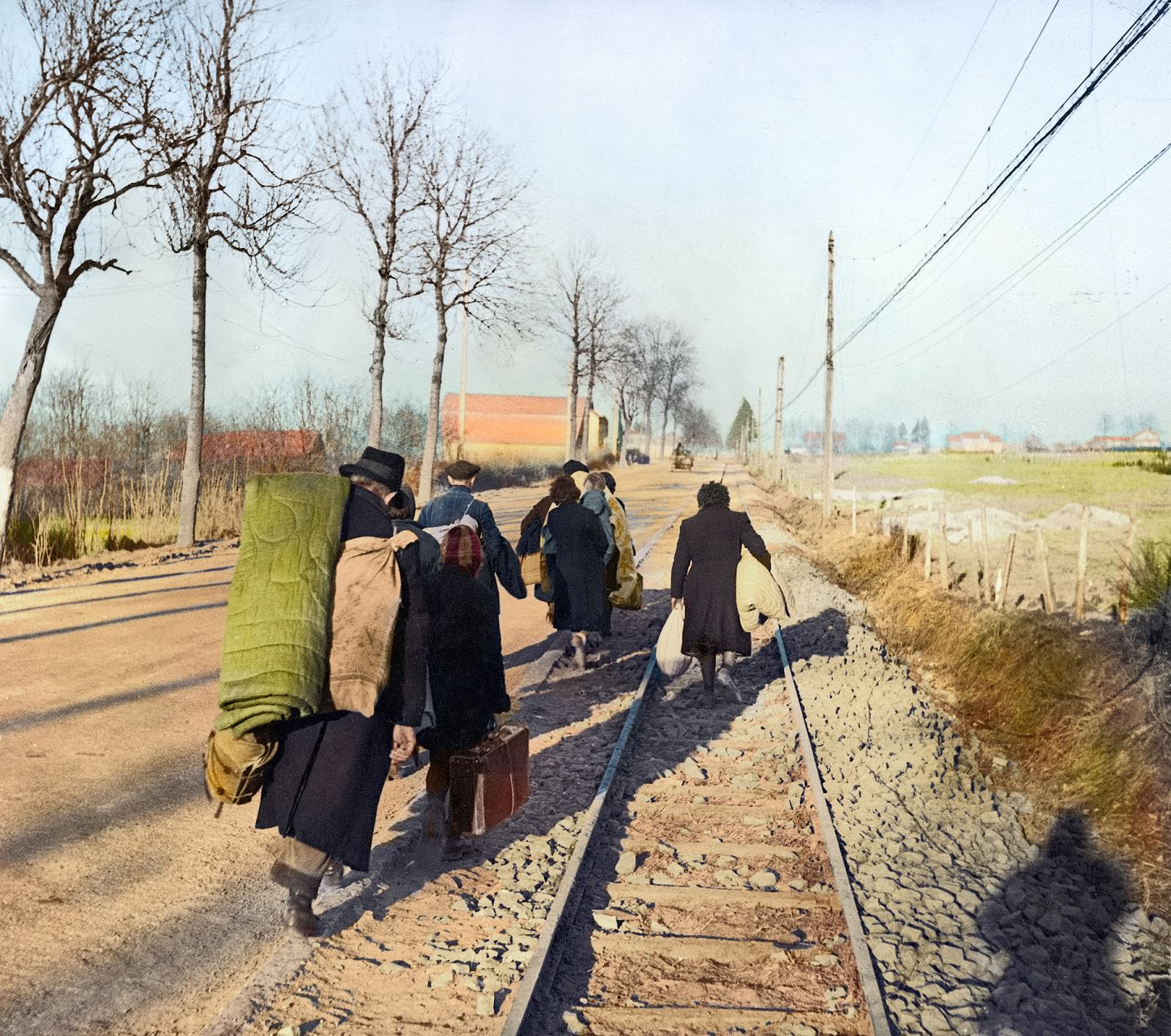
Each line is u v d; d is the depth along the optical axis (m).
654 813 6.12
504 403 85.94
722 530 8.54
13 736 7.10
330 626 3.87
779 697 8.98
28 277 15.10
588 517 9.40
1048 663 9.00
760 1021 3.78
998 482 35.34
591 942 4.41
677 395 117.25
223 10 17.91
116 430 22.91
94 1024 3.60
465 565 5.47
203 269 19.88
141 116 15.41
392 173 25.12
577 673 9.91
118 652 10.13
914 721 8.17
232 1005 3.65
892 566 17.28
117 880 4.86
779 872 5.25
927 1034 3.76
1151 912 5.30
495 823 5.16
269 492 4.06
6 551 17.22
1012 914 5.04
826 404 29.64
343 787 3.96
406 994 3.84
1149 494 27.67
